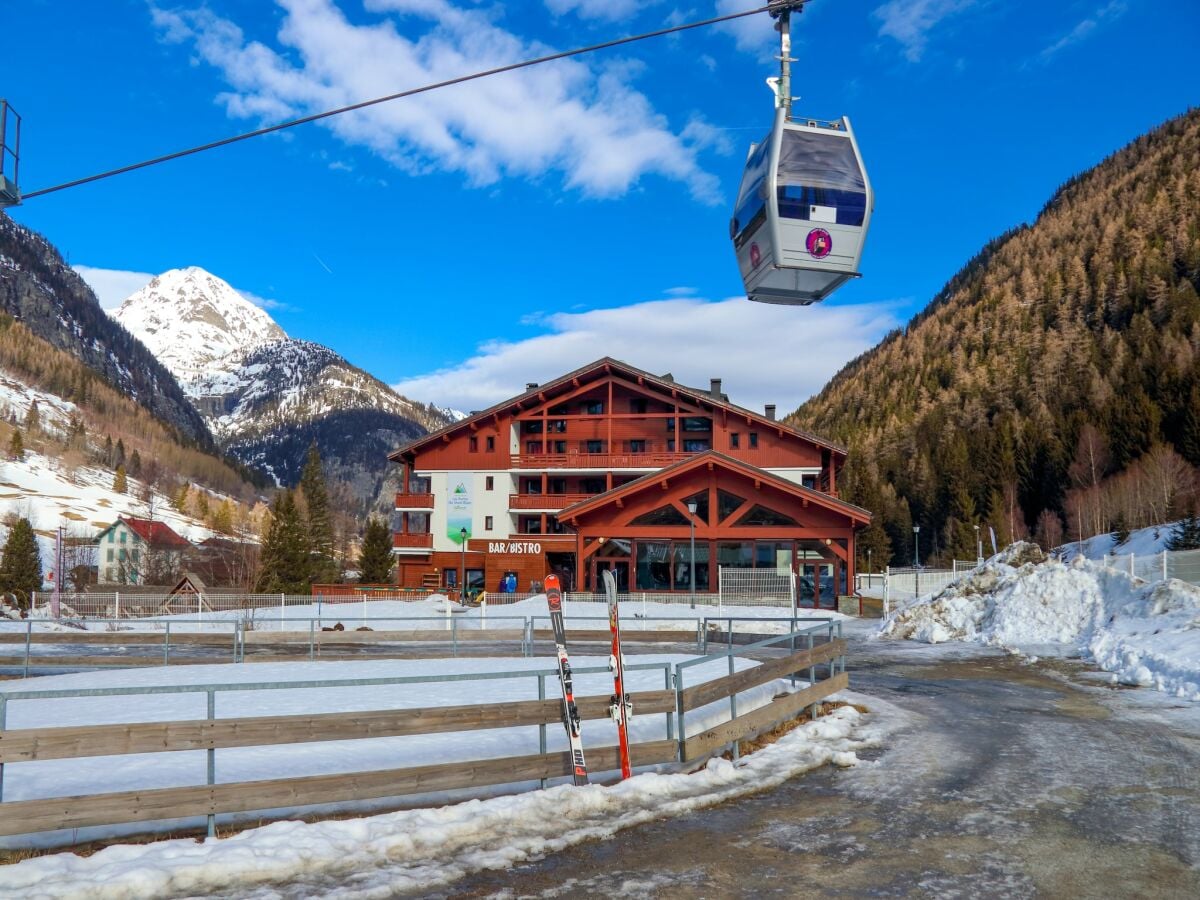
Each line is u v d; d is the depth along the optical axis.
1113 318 173.50
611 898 6.59
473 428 62.94
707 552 46.59
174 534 130.12
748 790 9.48
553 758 9.09
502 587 59.41
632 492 45.47
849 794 9.50
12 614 41.16
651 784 9.27
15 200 10.77
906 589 55.16
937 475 130.88
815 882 6.92
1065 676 20.31
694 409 60.31
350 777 7.96
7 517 151.88
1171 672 18.09
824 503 43.97
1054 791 9.66
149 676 18.09
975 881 6.94
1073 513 100.00
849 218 15.05
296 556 74.88
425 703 13.89
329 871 6.94
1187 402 101.31
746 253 16.20
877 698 16.75
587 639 28.06
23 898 6.05
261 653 25.27
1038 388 154.25
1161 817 8.66
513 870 7.12
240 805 7.52
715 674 17.75
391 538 93.38
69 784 8.61
